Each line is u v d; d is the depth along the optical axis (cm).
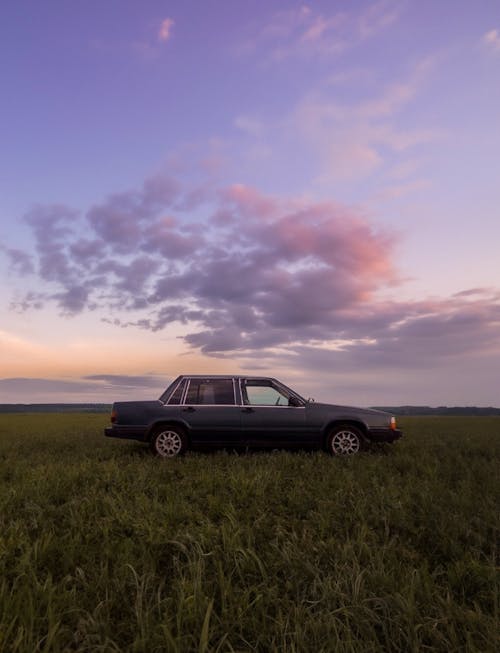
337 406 1100
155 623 295
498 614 310
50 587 332
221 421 1070
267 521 513
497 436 1644
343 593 330
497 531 475
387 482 709
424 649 277
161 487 677
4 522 512
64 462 955
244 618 304
